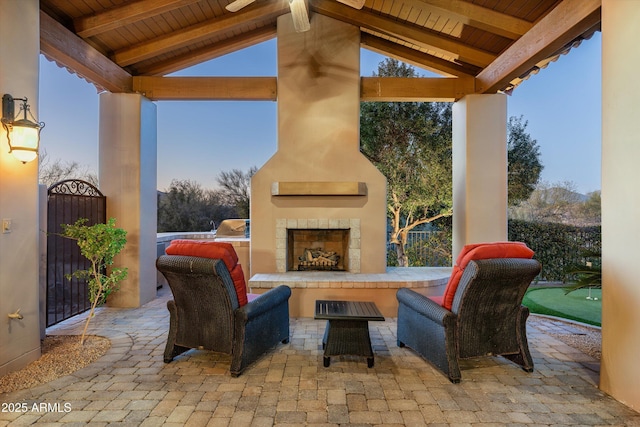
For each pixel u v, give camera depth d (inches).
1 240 103.7
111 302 188.5
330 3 186.9
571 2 118.4
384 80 200.5
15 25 108.9
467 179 192.4
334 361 118.8
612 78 94.3
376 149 308.0
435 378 106.1
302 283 171.5
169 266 106.3
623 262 91.3
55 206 157.3
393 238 313.0
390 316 172.7
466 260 101.4
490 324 106.7
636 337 87.8
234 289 109.7
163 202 463.8
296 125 194.9
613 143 94.2
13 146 105.8
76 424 81.0
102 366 113.3
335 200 192.5
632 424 82.2
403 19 175.5
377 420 83.4
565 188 342.6
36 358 116.9
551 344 133.3
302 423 82.1
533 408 89.0
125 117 189.3
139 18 151.1
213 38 198.1
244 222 298.7
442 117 300.8
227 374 108.1
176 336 116.5
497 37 166.9
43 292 138.4
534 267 100.1
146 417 84.0
